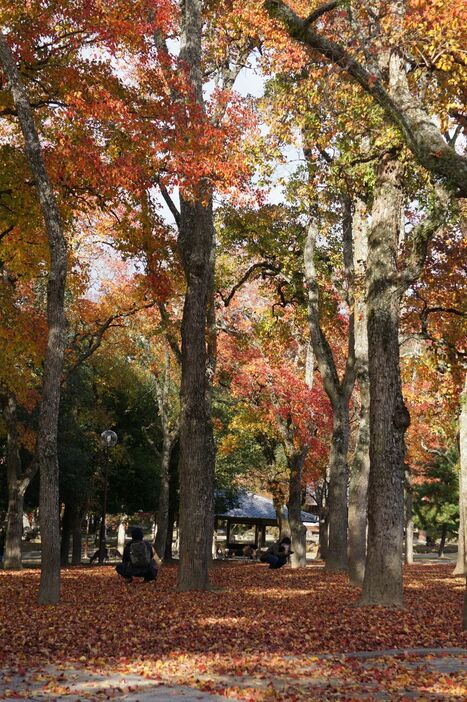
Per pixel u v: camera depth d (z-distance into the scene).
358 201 23.78
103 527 35.62
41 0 17.47
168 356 39.84
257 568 33.38
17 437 33.31
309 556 64.00
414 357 25.39
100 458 45.88
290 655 10.53
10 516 32.81
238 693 7.95
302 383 35.28
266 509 57.12
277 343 33.69
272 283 30.19
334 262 29.48
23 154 18.89
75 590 19.80
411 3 14.30
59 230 16.23
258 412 36.38
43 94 19.33
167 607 15.78
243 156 18.67
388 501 16.06
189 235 20.48
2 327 23.56
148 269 21.95
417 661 10.20
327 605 16.41
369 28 15.50
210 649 10.94
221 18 22.14
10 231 19.91
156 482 47.41
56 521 16.27
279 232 28.44
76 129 18.38
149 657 10.23
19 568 32.56
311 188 22.75
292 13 14.96
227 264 29.30
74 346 35.34
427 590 22.00
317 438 39.31
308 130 19.88
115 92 18.56
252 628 12.93
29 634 12.12
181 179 17.77
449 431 38.09
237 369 36.06
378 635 12.40
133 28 17.62
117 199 20.08
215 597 18.00
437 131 14.14
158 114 18.41
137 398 47.12
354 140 18.27
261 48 23.41
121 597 17.83
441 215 15.97
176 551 63.94
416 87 16.73
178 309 32.62
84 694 7.89
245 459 50.47
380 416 16.17
